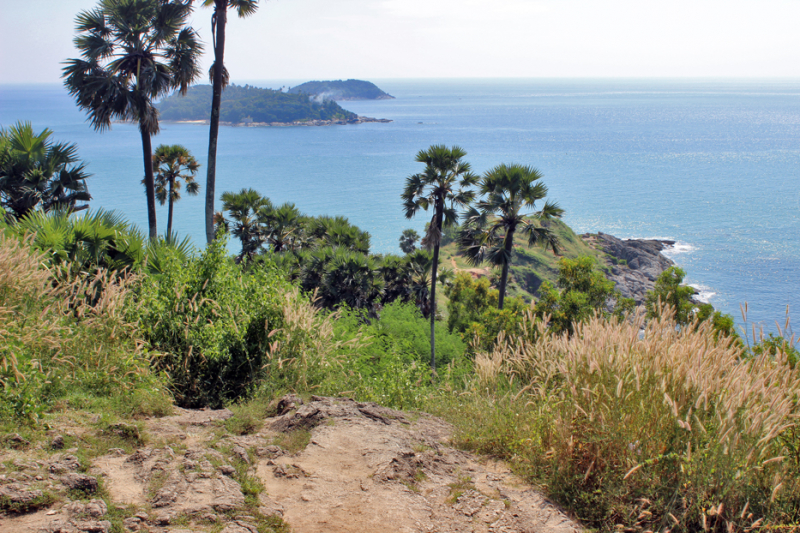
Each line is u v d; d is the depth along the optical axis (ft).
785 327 11.93
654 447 9.57
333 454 11.28
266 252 86.53
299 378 16.37
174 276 18.99
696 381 9.80
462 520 9.03
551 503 9.70
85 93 48.39
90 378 13.17
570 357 11.74
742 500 8.76
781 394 9.68
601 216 440.86
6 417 10.13
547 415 11.27
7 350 11.31
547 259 237.04
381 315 52.29
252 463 10.59
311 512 8.95
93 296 16.93
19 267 14.76
